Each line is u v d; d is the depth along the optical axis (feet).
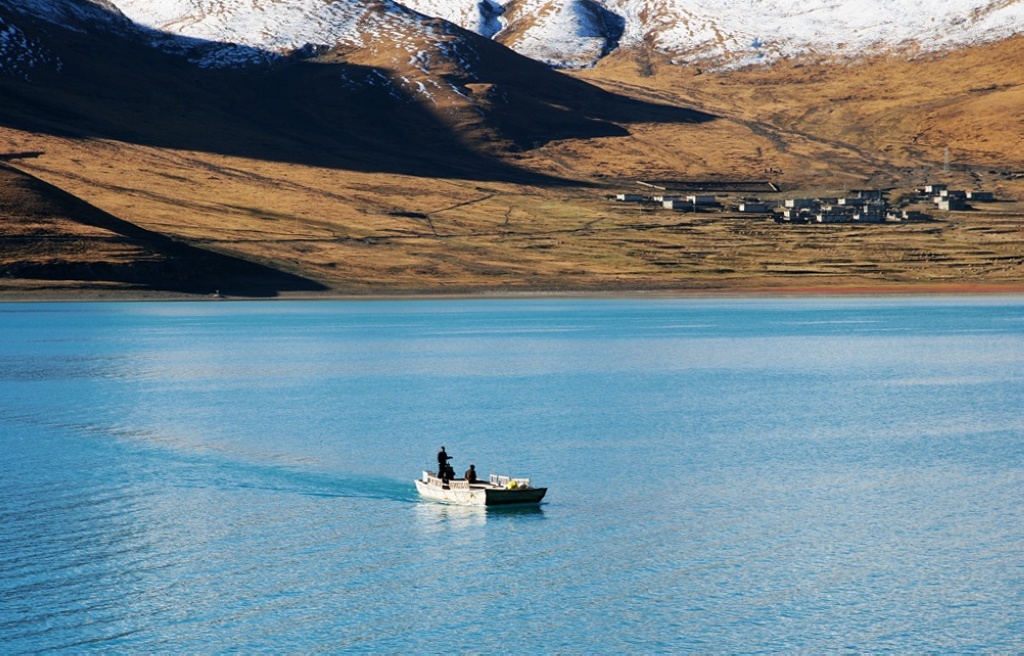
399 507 383.24
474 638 266.77
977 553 325.62
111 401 641.40
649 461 458.09
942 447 485.97
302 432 531.09
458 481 387.34
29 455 475.31
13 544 335.26
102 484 417.69
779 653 257.34
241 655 257.14
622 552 328.70
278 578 306.14
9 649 259.19
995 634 266.98
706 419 568.82
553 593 295.07
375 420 568.41
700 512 372.58
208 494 401.70
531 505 384.06
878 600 288.71
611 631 270.46
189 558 322.55
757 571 311.27
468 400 643.45
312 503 388.16
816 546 333.21
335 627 272.92
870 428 536.83
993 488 404.98
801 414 584.40
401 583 302.45
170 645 262.26
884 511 372.99
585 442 502.79
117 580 304.30
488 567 314.96
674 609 283.59
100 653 257.55
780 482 417.08
